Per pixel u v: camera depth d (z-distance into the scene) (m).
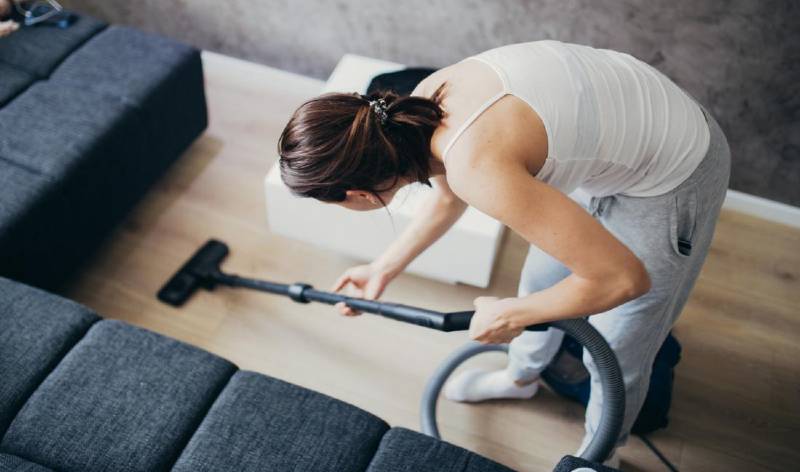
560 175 1.16
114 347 1.51
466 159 1.05
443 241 1.93
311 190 1.11
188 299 2.10
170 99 2.18
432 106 1.09
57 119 1.99
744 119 2.13
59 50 2.18
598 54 1.20
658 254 1.30
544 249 1.05
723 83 2.08
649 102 1.19
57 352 1.51
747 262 2.20
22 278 1.86
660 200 1.25
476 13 2.22
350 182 1.09
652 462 1.81
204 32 2.66
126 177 2.11
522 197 1.02
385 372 1.97
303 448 1.38
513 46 1.17
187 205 2.32
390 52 2.46
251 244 2.23
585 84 1.12
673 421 1.88
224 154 2.46
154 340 1.53
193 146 2.48
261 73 2.69
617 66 1.19
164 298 2.08
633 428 1.82
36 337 1.52
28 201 1.81
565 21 2.13
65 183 1.89
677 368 1.98
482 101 1.08
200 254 2.15
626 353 1.46
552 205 1.02
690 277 1.44
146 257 2.19
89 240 2.06
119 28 2.26
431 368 1.98
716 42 2.00
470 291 2.13
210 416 1.43
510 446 1.84
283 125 2.56
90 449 1.37
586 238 1.03
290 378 1.95
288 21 2.50
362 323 2.06
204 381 1.48
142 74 2.13
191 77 2.24
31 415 1.41
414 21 2.32
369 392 1.93
